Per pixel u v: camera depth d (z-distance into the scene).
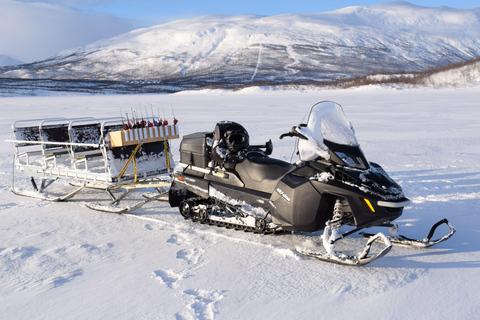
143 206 5.98
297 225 4.05
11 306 3.15
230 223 4.74
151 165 5.86
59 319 2.95
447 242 4.27
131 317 2.95
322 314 2.94
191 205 5.19
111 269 3.77
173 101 40.75
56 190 6.98
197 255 4.06
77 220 5.29
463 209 5.37
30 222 5.21
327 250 3.78
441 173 7.59
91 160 6.35
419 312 2.94
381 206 3.63
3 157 10.12
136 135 5.43
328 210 3.99
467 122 17.00
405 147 10.88
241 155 4.75
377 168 3.99
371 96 41.06
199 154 5.07
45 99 49.44
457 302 3.06
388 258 3.90
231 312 2.98
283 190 4.14
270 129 15.30
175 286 3.40
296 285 3.38
